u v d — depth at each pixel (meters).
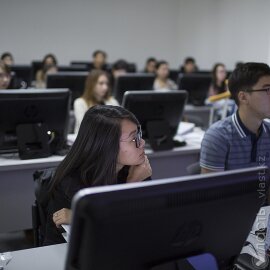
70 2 8.34
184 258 0.81
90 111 1.27
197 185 0.77
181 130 2.85
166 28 9.30
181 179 0.76
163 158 2.64
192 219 0.77
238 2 7.42
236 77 1.64
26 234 2.77
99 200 0.68
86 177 1.25
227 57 7.86
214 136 1.68
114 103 3.61
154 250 0.77
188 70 7.86
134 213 0.70
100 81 3.45
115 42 8.91
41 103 2.14
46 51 8.34
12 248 2.58
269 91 1.58
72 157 1.27
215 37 8.19
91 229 0.68
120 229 0.70
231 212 0.82
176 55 9.52
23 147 2.18
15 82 3.91
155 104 2.41
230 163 1.69
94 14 8.59
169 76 7.75
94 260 0.71
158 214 0.73
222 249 0.87
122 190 0.70
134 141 1.24
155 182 0.73
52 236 1.37
